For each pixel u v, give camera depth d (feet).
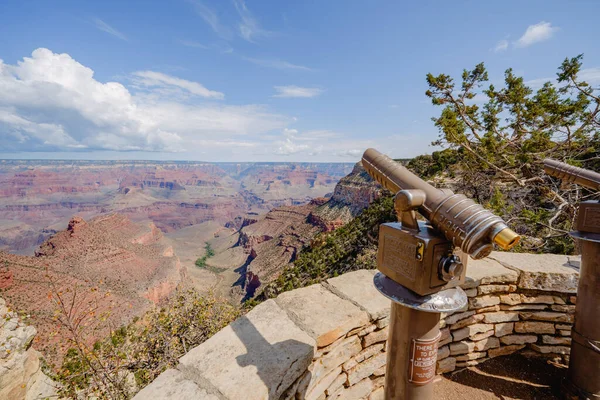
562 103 30.37
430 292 4.86
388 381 5.96
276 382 5.54
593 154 32.58
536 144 30.71
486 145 32.45
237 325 7.26
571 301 10.14
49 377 29.37
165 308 28.07
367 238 110.83
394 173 5.57
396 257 5.32
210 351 6.33
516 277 10.44
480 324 10.32
